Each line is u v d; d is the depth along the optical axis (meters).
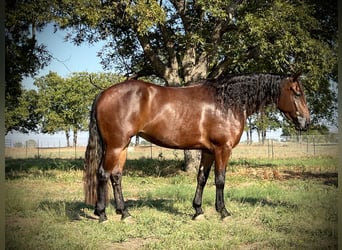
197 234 5.11
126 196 8.54
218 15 10.45
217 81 5.89
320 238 4.90
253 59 12.81
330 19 11.99
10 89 11.94
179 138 5.68
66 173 13.41
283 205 7.04
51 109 36.25
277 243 4.70
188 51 13.53
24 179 11.56
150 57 13.56
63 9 10.57
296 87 6.04
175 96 5.71
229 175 13.20
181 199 7.75
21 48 11.38
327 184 10.41
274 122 12.30
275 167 15.97
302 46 10.42
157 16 10.48
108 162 5.59
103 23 13.46
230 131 5.73
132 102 5.54
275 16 10.31
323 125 13.47
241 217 6.07
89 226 5.52
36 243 4.72
